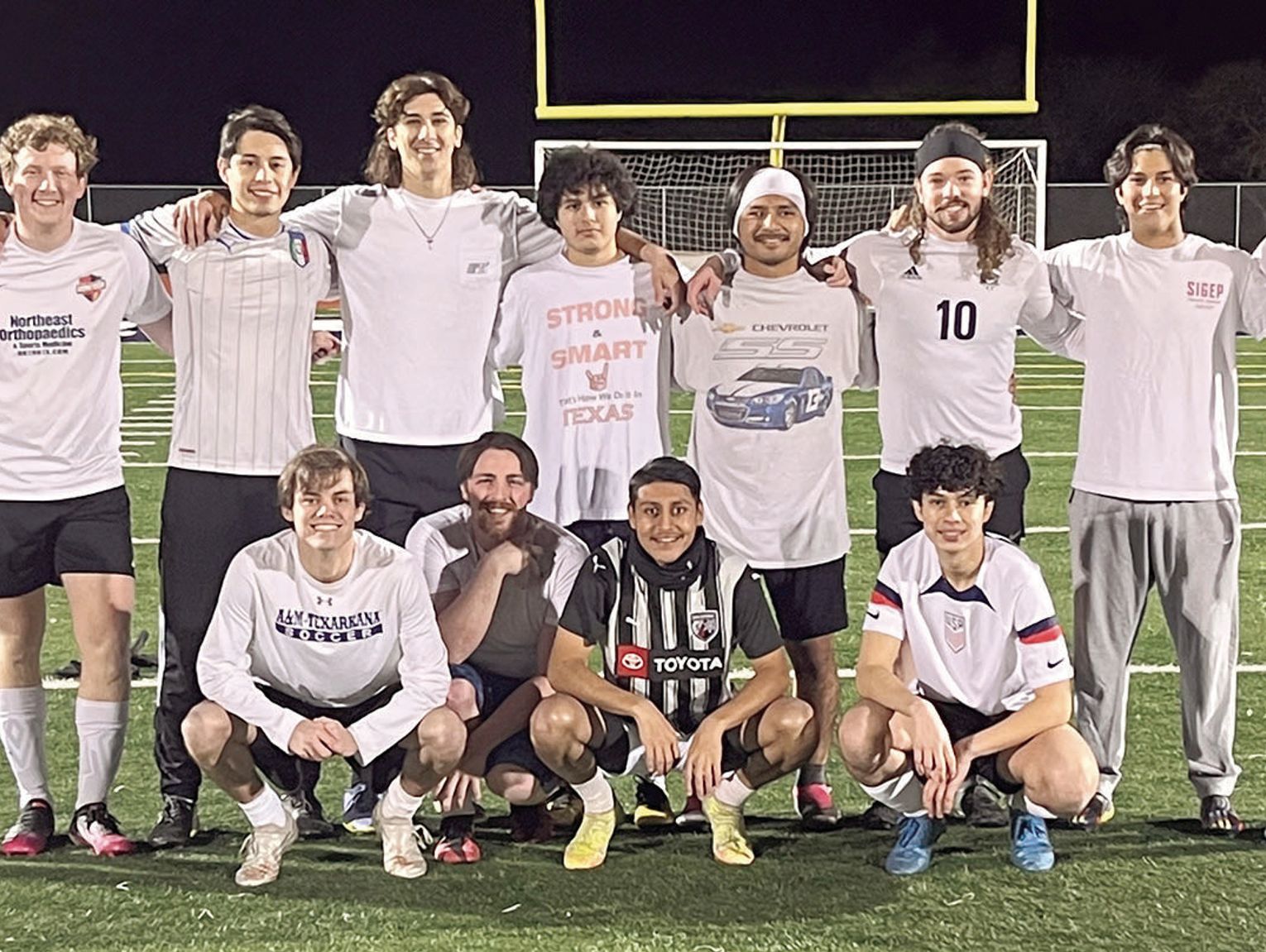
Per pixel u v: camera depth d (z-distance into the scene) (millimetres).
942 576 3881
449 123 4234
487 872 3822
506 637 4121
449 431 4312
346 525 3723
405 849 3820
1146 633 5961
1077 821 4082
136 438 10875
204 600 4074
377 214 4270
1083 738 4078
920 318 4176
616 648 3908
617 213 4242
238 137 3975
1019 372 15414
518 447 4055
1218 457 4047
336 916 3559
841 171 17141
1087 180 30594
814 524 4266
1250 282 3994
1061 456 10016
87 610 3969
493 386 4480
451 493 4336
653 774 3793
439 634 3879
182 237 3980
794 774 4609
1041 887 3695
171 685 4062
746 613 3908
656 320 4316
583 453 4312
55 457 3904
